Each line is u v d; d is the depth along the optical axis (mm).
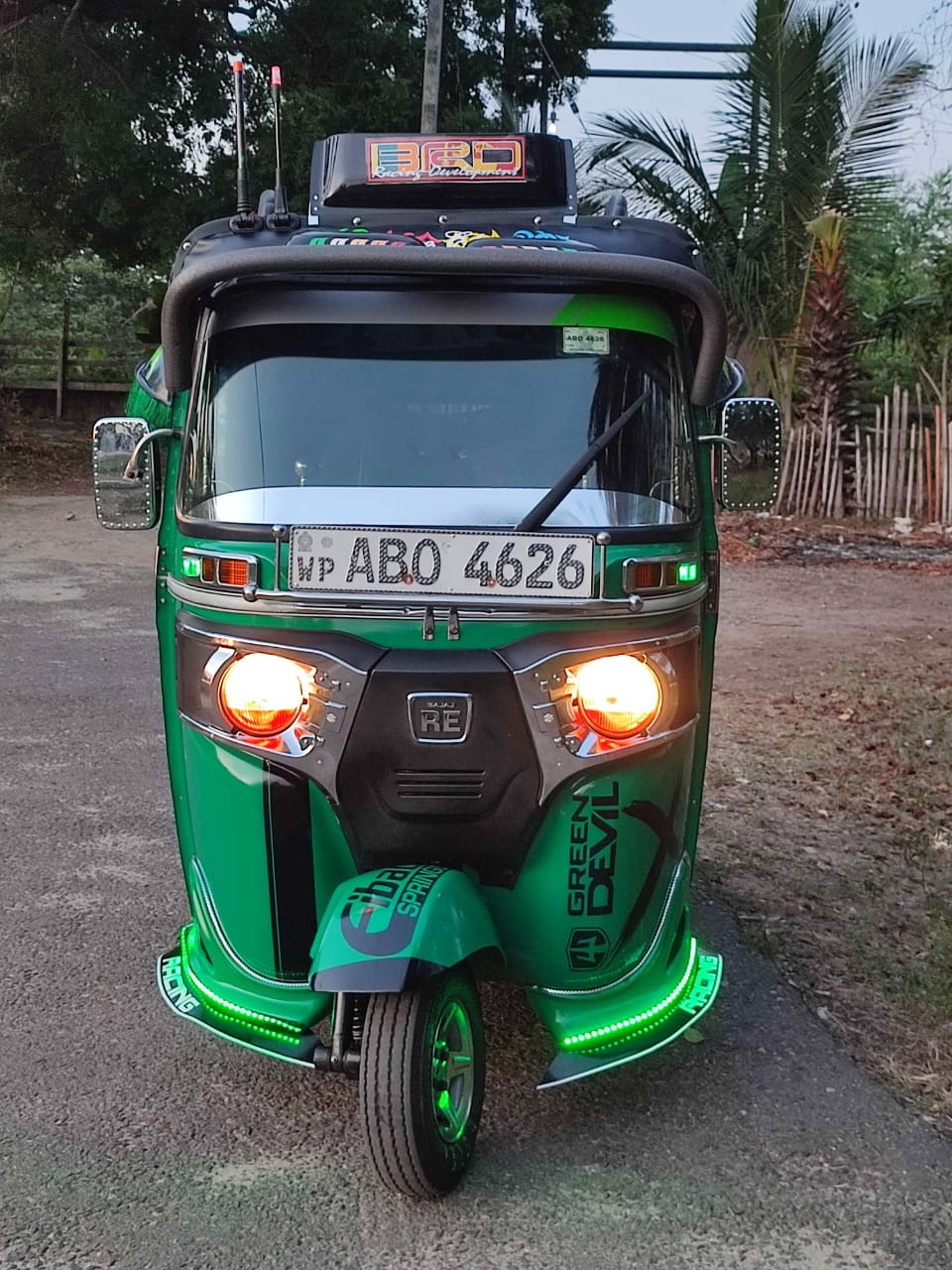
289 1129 3430
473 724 3068
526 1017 4031
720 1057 3838
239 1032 3291
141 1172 3229
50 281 25719
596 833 3188
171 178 19078
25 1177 3197
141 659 8867
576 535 3057
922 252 20656
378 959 2859
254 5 19297
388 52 18875
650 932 3395
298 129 18141
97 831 5652
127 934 4633
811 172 16141
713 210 16672
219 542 3139
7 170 19109
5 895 4949
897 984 4316
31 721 7305
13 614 10234
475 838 3162
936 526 16047
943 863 5488
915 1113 3551
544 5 19516
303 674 3080
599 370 3305
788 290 16875
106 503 3625
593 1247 2965
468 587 3057
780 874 5320
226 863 3268
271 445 3275
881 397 18594
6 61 18172
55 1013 4047
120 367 24922
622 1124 3469
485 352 3293
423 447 3262
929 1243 3002
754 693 8367
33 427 23547
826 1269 2904
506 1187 3186
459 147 3984
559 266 3115
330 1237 2986
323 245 3156
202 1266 2883
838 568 13625
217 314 3326
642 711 3146
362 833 3164
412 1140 2938
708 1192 3176
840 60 15711
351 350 3289
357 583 3057
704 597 3486
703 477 3602
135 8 18812
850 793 6387
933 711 7879
